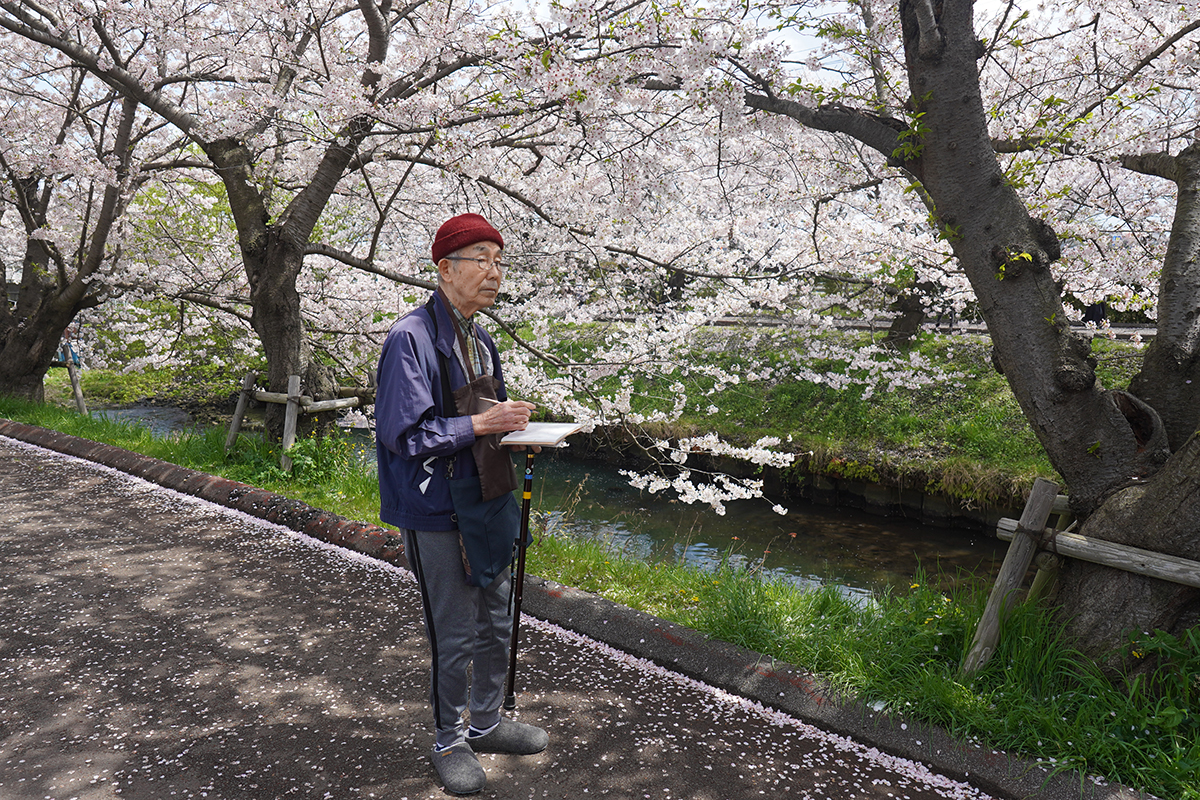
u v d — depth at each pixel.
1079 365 2.95
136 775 2.18
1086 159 5.11
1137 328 13.70
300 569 4.13
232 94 6.57
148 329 14.89
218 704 2.62
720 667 2.95
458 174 6.44
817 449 11.28
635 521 9.63
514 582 2.55
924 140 3.12
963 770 2.34
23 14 6.38
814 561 8.52
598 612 3.40
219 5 6.88
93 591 3.72
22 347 10.41
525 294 8.73
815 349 12.23
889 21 4.42
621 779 2.23
